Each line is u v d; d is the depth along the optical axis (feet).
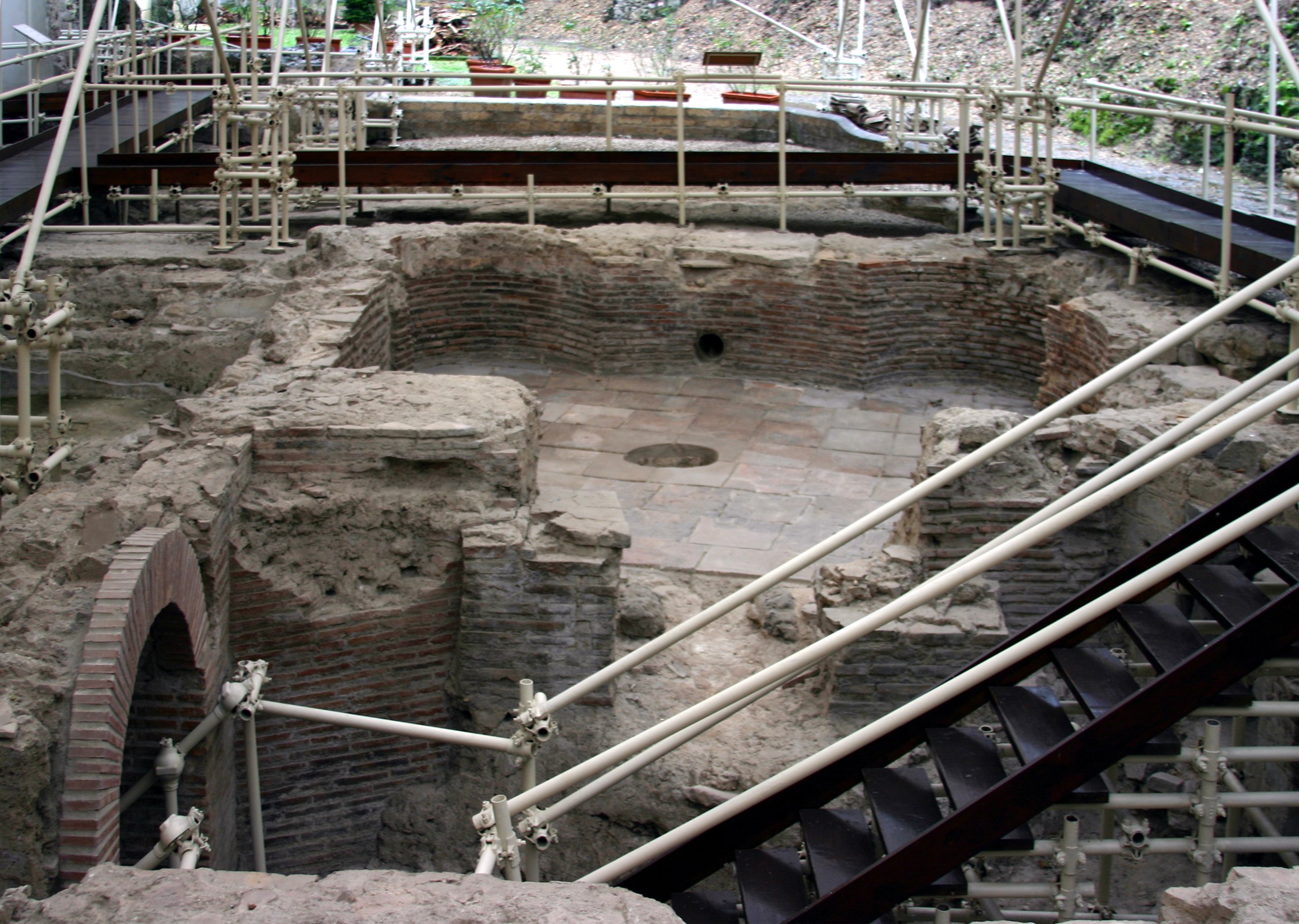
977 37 71.36
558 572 22.94
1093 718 14.33
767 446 35.22
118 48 58.75
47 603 18.20
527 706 15.75
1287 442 22.89
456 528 23.26
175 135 52.70
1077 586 24.70
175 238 41.57
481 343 42.14
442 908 10.53
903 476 32.99
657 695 24.12
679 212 42.68
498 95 61.98
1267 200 41.88
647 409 37.99
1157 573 13.42
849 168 43.57
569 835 22.84
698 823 13.83
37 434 33.37
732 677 24.67
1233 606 15.05
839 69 65.46
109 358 36.29
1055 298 37.83
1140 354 16.34
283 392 25.27
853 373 39.70
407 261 39.63
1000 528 23.86
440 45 81.87
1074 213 42.27
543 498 24.53
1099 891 18.42
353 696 23.56
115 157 43.45
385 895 10.75
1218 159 53.36
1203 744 14.38
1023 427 16.44
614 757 13.93
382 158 43.39
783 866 14.90
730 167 43.14
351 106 57.88
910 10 76.69
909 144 55.06
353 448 23.31
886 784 15.06
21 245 38.96
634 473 33.06
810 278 39.42
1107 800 14.34
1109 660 15.61
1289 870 10.36
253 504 22.76
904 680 22.86
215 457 22.25
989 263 39.19
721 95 67.46
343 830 23.91
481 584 23.04
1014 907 21.75
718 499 31.50
